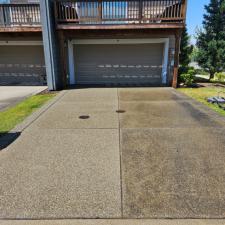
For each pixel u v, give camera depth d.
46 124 4.81
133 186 2.59
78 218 2.11
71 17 8.59
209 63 11.95
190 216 2.12
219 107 6.18
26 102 6.87
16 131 4.40
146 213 2.16
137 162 3.15
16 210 2.22
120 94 8.04
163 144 3.74
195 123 4.80
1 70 11.40
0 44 10.78
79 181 2.70
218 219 2.09
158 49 10.39
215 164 3.08
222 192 2.47
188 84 9.94
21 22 9.04
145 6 8.33
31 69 11.27
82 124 4.80
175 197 2.39
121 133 4.26
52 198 2.39
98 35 9.01
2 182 2.70
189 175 2.81
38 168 3.01
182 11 8.16
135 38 10.15
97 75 10.88
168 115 5.40
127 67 10.72
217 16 11.41
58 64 9.39
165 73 10.48
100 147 3.65
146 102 6.77
